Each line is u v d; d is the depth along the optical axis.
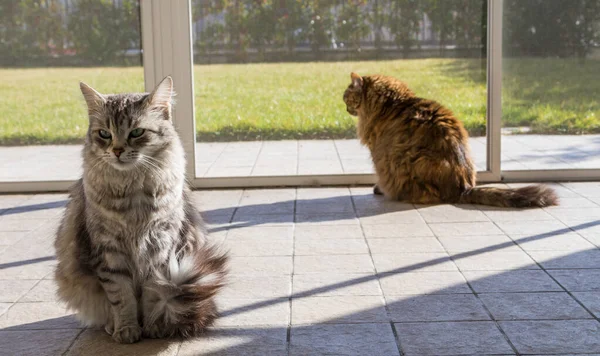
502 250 2.23
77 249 1.77
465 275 2.06
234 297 1.96
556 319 1.81
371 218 2.57
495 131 3.01
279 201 2.82
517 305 1.88
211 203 2.81
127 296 1.76
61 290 1.82
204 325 1.80
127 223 1.72
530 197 2.63
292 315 1.86
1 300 1.99
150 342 1.77
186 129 3.02
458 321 1.81
